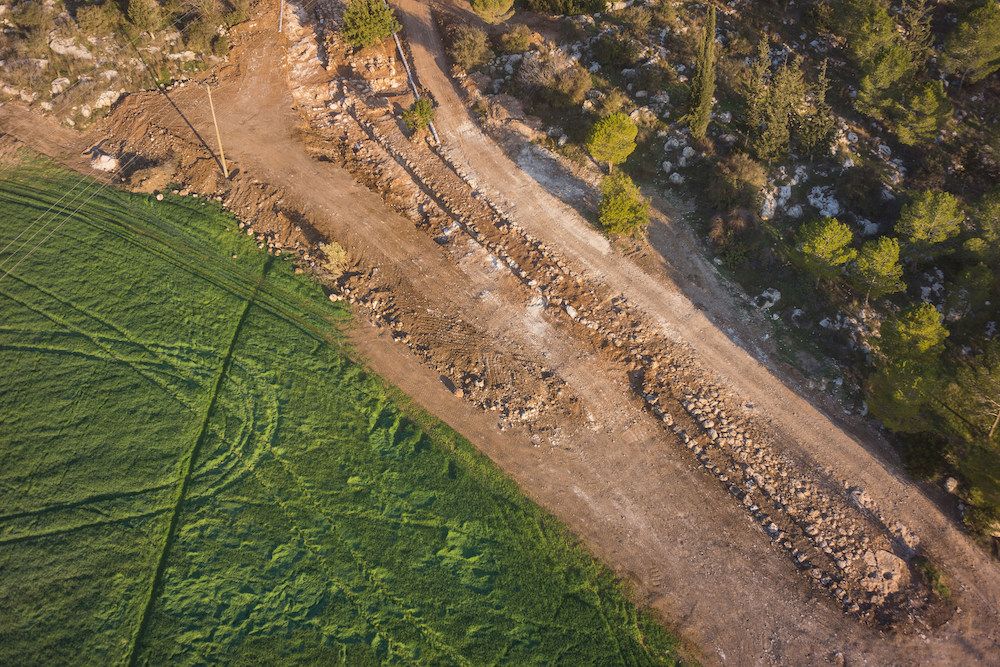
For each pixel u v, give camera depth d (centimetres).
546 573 2845
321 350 3422
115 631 2712
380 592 2808
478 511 2983
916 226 3319
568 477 3067
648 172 3991
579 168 4012
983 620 2706
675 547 2895
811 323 3459
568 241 3741
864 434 3153
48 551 2877
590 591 2805
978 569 2811
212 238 3800
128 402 3259
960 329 3375
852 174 3834
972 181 3919
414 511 2991
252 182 3991
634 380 3328
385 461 3109
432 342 3441
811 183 3906
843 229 3222
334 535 2930
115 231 3809
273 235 3812
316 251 3753
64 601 2772
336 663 2656
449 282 3625
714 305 3531
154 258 3712
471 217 3838
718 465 3077
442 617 2758
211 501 3002
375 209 3903
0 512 2972
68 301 3569
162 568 2845
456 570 2859
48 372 3344
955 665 2619
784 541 2891
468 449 3134
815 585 2795
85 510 2981
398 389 3306
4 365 3356
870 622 2708
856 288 3450
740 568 2842
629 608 2764
